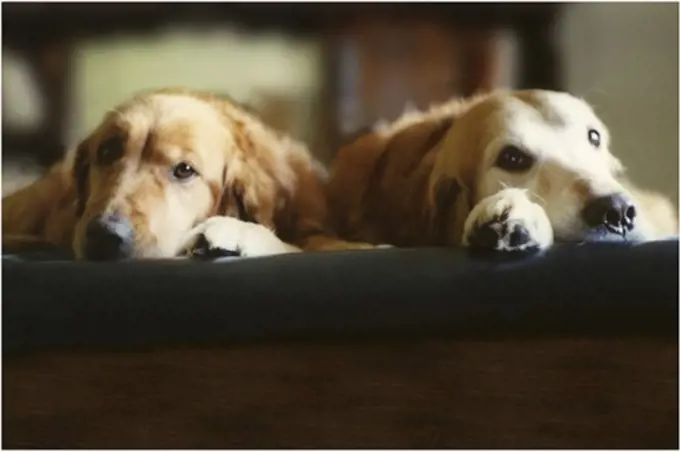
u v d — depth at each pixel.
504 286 0.75
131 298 0.75
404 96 1.00
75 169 0.93
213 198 0.90
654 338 0.76
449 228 0.92
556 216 0.83
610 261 0.75
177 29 1.00
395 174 0.96
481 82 1.01
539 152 0.89
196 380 0.77
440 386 0.77
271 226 0.93
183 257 0.81
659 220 0.91
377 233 0.95
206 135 0.92
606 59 0.98
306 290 0.75
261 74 1.00
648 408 0.77
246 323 0.75
